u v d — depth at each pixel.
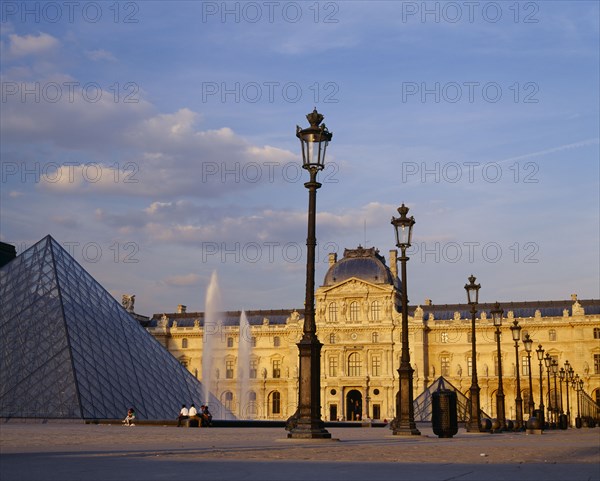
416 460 23.53
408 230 52.66
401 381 52.69
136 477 16.27
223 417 95.88
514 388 194.38
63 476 16.14
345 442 36.56
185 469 18.38
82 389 72.19
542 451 30.36
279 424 89.50
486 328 197.75
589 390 189.88
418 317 197.12
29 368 73.69
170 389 85.69
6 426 59.19
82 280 87.88
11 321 78.44
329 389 197.38
